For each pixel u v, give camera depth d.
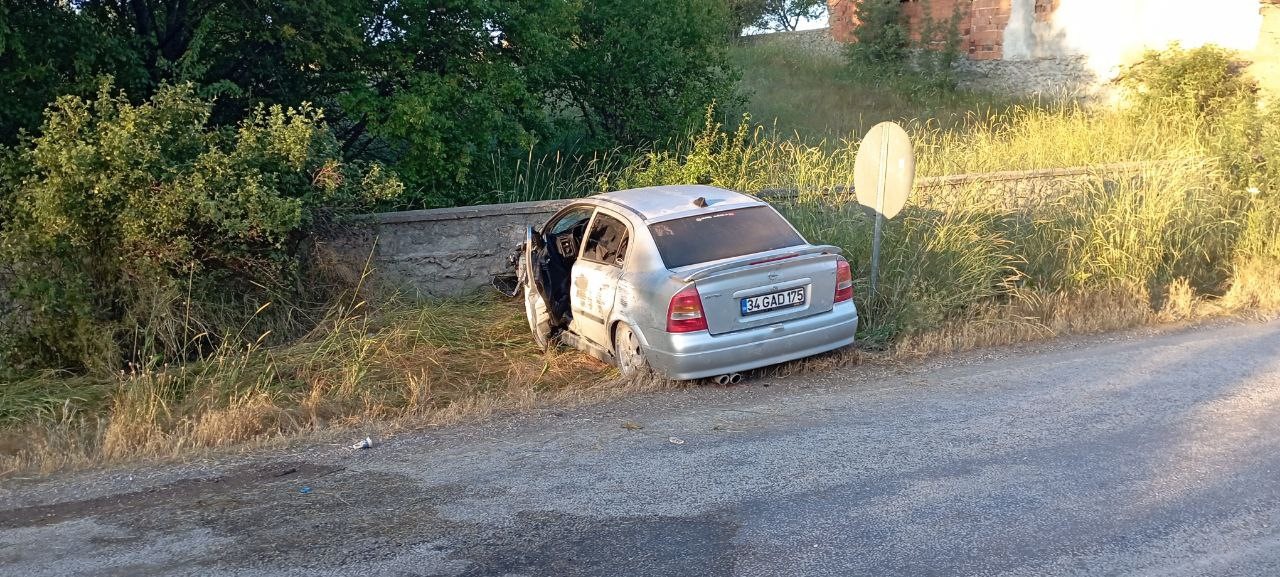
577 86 14.35
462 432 5.86
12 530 4.45
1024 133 14.20
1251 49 17.52
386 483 4.98
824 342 6.78
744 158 11.03
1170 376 6.53
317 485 4.97
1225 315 8.34
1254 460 4.90
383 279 8.93
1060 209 9.76
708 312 6.36
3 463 5.32
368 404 6.38
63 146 6.98
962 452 5.19
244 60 10.84
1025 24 20.72
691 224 6.98
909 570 3.83
